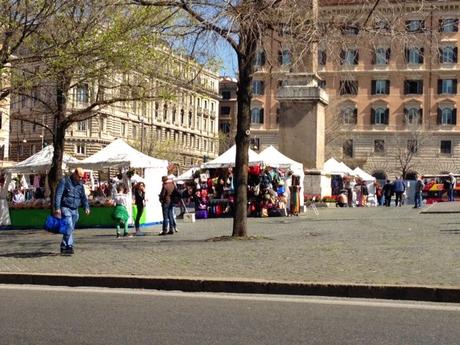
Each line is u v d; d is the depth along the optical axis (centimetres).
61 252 1357
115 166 2377
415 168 7369
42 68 1739
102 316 799
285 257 1216
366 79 7469
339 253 1260
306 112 3338
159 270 1093
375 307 842
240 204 1594
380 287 904
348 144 7469
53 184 2111
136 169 2641
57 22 1725
